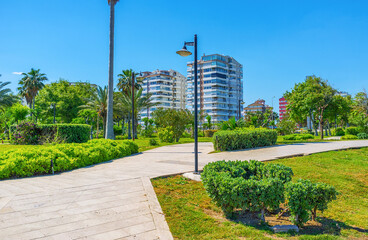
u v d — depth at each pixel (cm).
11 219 474
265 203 459
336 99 3691
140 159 1288
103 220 468
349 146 1667
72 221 463
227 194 479
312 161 1126
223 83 10275
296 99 3891
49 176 857
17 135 2552
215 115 10031
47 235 409
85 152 1098
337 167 1014
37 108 4706
